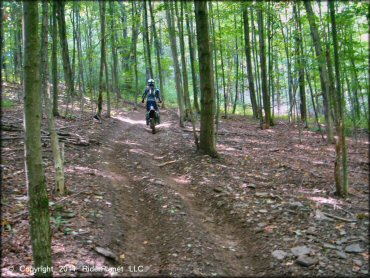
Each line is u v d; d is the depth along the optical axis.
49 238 3.16
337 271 3.86
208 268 3.99
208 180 7.03
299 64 11.21
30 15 2.91
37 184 3.05
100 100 13.66
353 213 5.41
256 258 4.38
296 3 11.66
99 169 7.45
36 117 3.01
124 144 10.45
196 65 18.03
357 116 16.11
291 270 3.96
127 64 27.48
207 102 8.59
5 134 8.95
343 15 7.75
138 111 20.12
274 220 5.20
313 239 4.58
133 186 6.82
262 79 15.30
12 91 17.25
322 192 6.41
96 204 5.45
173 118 17.00
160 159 9.02
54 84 12.52
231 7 13.48
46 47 5.76
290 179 7.20
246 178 7.20
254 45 18.69
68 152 8.41
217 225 5.34
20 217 4.78
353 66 11.89
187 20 14.32
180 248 4.41
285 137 13.12
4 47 16.25
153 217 5.45
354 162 8.98
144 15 19.05
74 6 14.87
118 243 4.50
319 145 11.41
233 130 14.17
